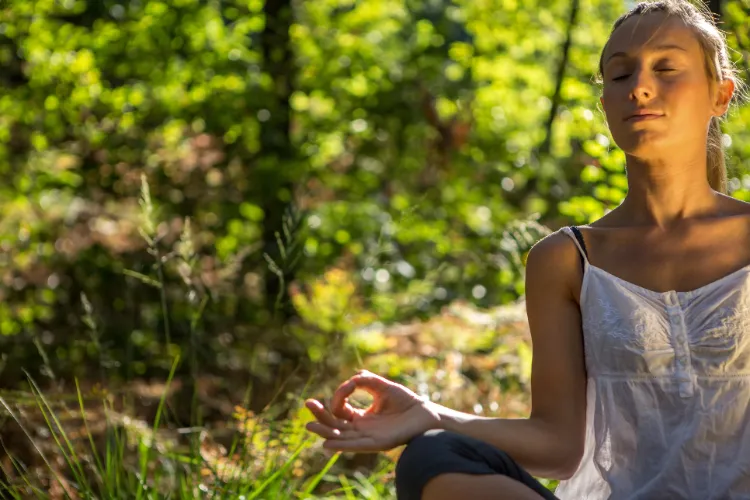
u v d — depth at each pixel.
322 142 11.19
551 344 2.34
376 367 5.14
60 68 9.55
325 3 11.23
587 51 9.91
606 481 2.27
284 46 10.61
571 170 8.87
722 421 2.17
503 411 4.32
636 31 2.29
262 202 9.88
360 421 2.23
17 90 9.62
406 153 11.23
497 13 10.89
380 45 11.67
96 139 9.56
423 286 7.45
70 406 4.67
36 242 8.25
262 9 10.75
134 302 7.50
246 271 8.98
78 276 7.90
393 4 11.45
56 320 7.54
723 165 2.58
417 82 11.46
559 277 2.35
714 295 2.21
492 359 5.06
